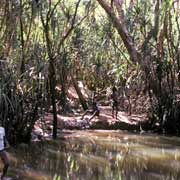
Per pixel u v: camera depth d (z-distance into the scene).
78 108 17.98
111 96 18.77
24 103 11.92
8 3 11.62
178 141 13.57
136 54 15.62
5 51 11.55
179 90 15.38
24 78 11.84
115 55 18.94
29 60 12.20
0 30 11.52
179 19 16.22
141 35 16.86
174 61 15.41
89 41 19.44
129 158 10.84
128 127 15.53
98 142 12.91
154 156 11.16
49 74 12.88
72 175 8.93
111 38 17.75
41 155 10.70
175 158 11.00
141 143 13.00
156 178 9.00
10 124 11.49
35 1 12.16
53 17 13.71
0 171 8.76
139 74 16.64
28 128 12.12
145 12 15.70
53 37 13.65
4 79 11.16
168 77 15.34
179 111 15.17
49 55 12.77
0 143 8.20
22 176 8.55
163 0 14.96
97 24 19.17
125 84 17.39
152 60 15.49
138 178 8.94
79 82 21.12
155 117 15.58
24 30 12.50
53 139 12.98
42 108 12.70
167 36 15.29
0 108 11.07
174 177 9.10
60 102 16.66
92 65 20.53
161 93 15.34
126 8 17.73
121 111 17.61
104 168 9.72
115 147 12.21
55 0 14.93
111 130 15.26
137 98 17.16
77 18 16.95
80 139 13.27
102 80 20.62
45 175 8.79
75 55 18.09
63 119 15.20
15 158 10.11
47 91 12.92
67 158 10.55
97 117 16.06
